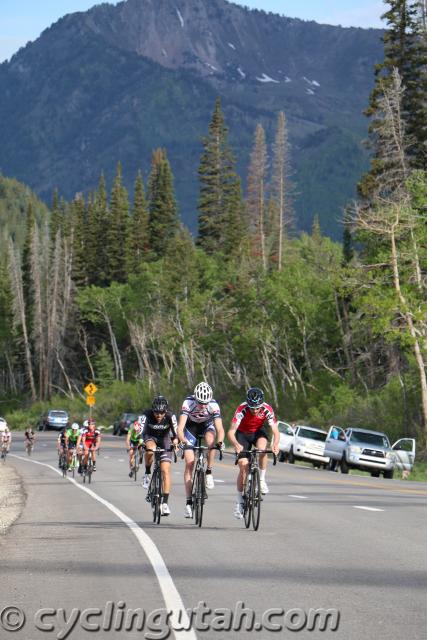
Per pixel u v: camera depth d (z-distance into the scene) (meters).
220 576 16.50
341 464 64.44
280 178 160.75
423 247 80.50
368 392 98.81
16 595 15.10
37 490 44.75
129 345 184.62
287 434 79.06
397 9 99.50
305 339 118.38
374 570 17.11
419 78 99.94
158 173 196.38
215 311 135.50
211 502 34.00
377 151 97.12
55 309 182.25
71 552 20.39
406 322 80.88
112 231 193.12
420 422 87.00
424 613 13.29
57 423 151.25
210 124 176.38
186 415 24.95
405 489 42.50
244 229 177.88
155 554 19.45
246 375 136.75
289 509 30.23
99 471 59.69
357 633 12.14
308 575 16.55
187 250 157.50
